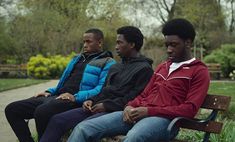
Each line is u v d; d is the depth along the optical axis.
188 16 40.41
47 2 37.88
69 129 4.89
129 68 5.02
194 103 4.09
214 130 4.11
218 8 43.56
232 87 18.06
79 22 37.56
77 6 38.62
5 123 8.65
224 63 28.27
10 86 19.69
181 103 4.22
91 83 5.45
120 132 4.46
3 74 31.31
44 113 5.14
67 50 35.09
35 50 34.47
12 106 5.52
